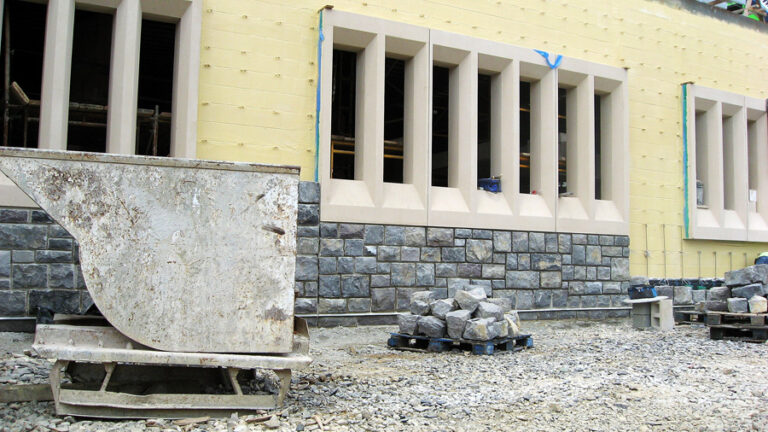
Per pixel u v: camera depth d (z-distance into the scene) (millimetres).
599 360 9398
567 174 16219
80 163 5598
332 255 12234
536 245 14688
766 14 21594
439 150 19969
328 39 12438
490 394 6961
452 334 10055
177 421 5465
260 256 5883
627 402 6676
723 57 18906
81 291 10367
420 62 13453
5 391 5836
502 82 14711
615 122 16406
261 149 12016
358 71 13383
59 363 5402
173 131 11477
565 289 15047
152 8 11312
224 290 5758
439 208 13445
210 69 11703
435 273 13305
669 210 17375
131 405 5434
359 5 12984
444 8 13945
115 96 10789
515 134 14539
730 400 6836
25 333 9898
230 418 5609
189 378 6523
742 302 11938
